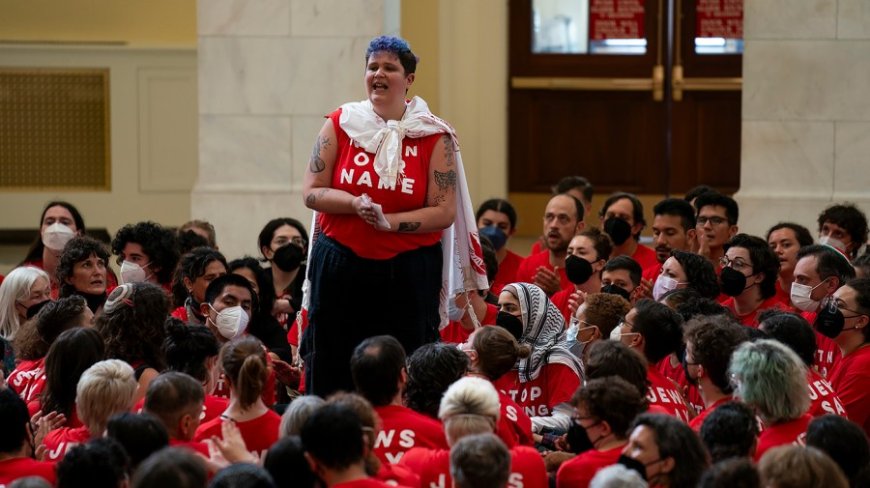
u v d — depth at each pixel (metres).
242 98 16.88
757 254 11.69
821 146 16.78
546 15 22.11
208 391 9.62
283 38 16.84
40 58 22.45
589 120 22.36
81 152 22.66
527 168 22.41
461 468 6.71
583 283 12.51
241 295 10.89
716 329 8.73
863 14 16.62
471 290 9.99
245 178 16.92
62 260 11.90
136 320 9.70
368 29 16.83
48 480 7.71
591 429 7.76
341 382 9.36
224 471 6.25
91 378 8.23
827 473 6.39
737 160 22.31
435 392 8.55
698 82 22.14
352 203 8.94
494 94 21.52
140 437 7.22
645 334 9.54
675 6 22.09
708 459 7.06
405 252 9.20
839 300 10.45
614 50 22.17
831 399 9.38
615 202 14.88
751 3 16.83
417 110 9.28
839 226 13.83
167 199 22.67
